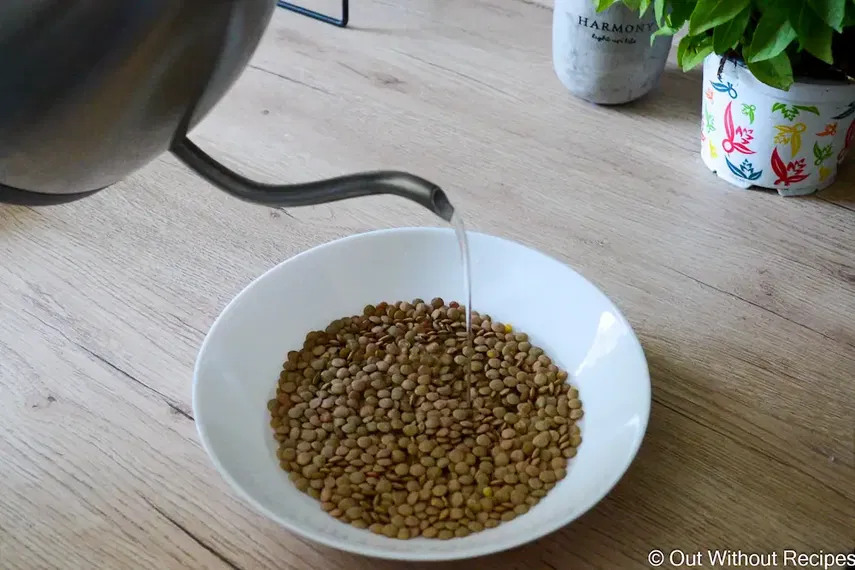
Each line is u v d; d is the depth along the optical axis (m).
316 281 0.60
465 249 0.54
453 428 0.55
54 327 0.61
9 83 0.38
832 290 0.63
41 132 0.39
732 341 0.60
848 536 0.51
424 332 0.60
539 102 0.78
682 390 0.57
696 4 0.62
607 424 0.54
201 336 0.60
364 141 0.74
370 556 0.47
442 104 0.78
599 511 0.52
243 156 0.73
